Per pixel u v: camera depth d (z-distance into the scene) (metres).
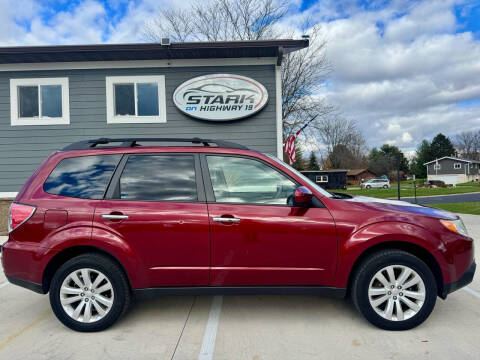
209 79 8.11
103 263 2.79
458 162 60.53
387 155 78.81
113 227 2.78
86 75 8.24
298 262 2.80
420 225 2.78
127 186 2.93
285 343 2.62
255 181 2.97
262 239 2.78
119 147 3.11
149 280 2.82
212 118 8.12
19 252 2.82
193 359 2.40
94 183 2.95
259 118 8.22
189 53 7.83
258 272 2.80
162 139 3.14
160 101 8.27
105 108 8.27
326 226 2.79
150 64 8.23
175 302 3.51
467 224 8.70
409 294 2.77
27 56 7.74
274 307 3.36
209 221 2.79
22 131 8.21
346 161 60.59
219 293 2.84
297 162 45.31
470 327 2.86
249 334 2.78
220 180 2.97
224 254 2.80
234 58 8.23
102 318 2.81
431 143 79.25
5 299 3.77
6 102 8.24
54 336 2.79
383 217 2.80
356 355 2.43
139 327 2.93
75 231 2.78
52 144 8.23
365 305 2.78
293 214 2.82
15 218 2.87
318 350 2.51
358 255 2.76
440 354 2.43
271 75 8.22
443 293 2.79
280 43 7.45
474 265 2.88
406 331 2.79
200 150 3.06
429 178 64.38
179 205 2.85
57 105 8.36
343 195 3.47
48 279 2.91
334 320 3.03
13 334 2.85
